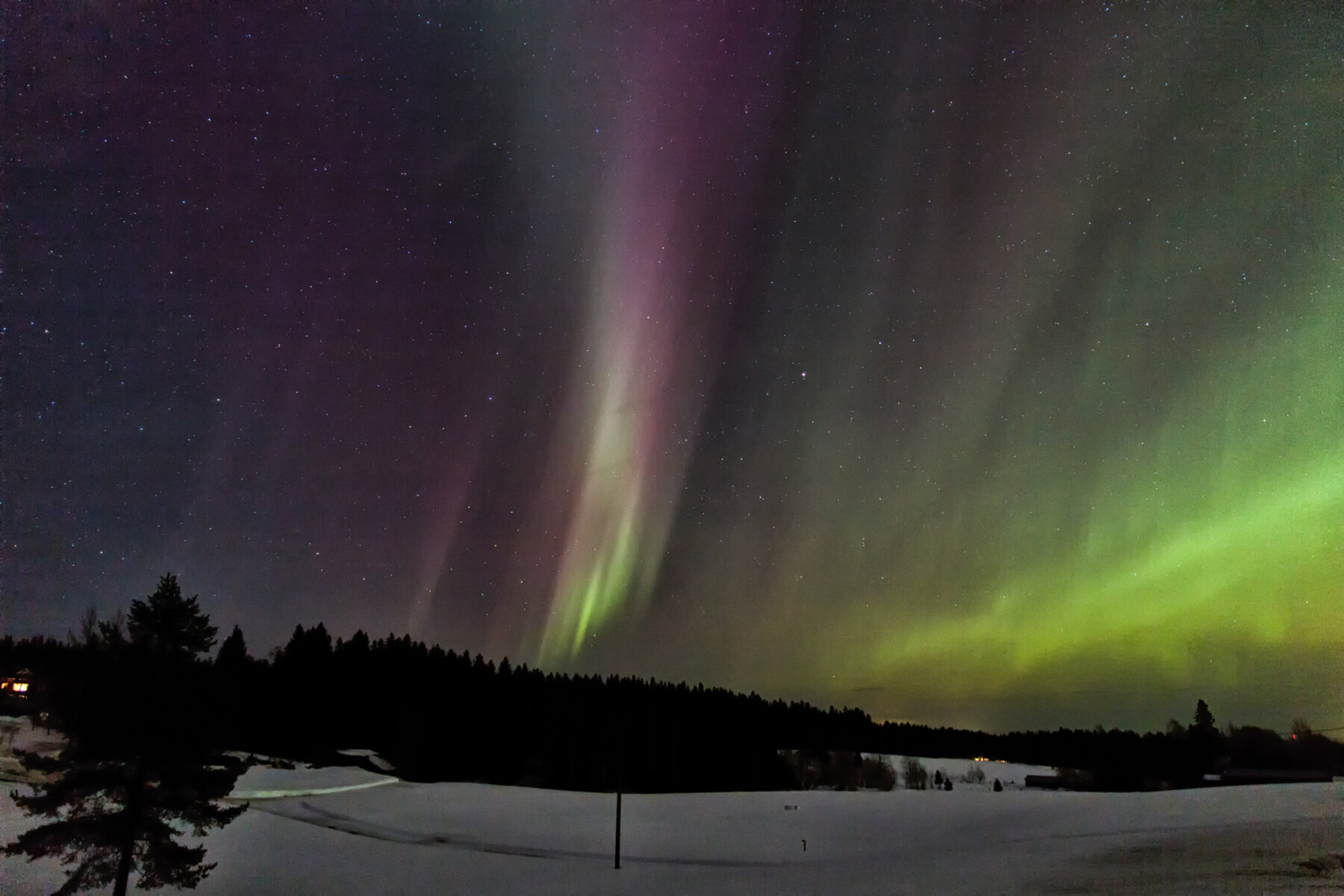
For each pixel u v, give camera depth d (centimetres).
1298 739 7119
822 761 9725
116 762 2439
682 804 6134
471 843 4175
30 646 4656
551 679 11275
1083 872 1888
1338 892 1423
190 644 2638
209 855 3638
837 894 1966
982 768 10600
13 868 2895
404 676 10119
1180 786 6844
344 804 5512
